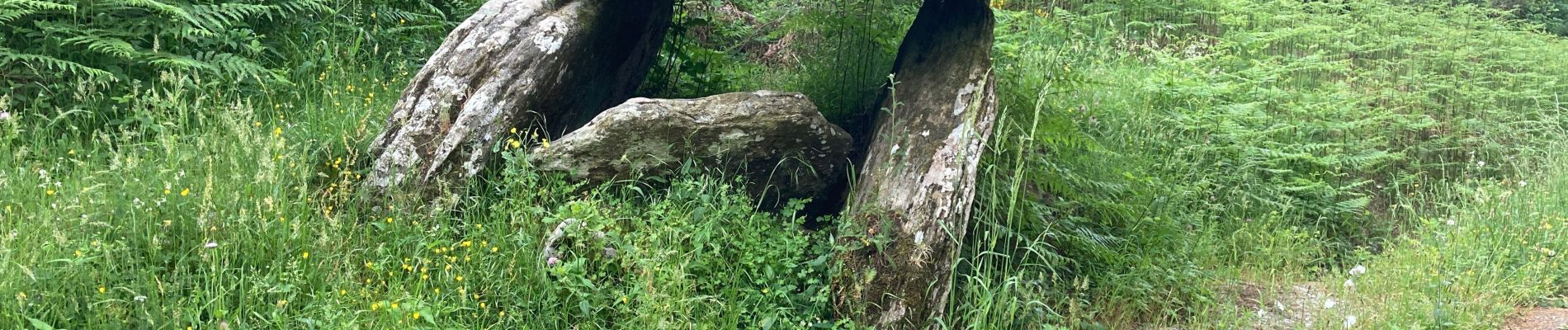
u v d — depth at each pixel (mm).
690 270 3861
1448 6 12039
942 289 4055
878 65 5750
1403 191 8055
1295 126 7828
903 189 4254
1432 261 5387
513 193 4125
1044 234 4594
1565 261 5699
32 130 4680
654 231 3930
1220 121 7188
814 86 5961
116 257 3463
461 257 3852
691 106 4438
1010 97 5137
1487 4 12445
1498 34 11023
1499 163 8430
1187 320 4918
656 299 3527
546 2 4812
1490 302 4984
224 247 3488
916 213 4137
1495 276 5184
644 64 5648
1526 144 8680
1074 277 5012
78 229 3547
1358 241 7246
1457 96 9266
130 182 3809
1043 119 5129
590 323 3605
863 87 5691
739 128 4484
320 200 3990
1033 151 5207
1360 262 6398
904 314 3924
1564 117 9250
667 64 5961
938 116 4617
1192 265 5242
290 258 3539
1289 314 4988
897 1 5957
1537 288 5266
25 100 4957
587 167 4305
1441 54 10078
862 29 5887
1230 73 8609
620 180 4371
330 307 3232
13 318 2971
